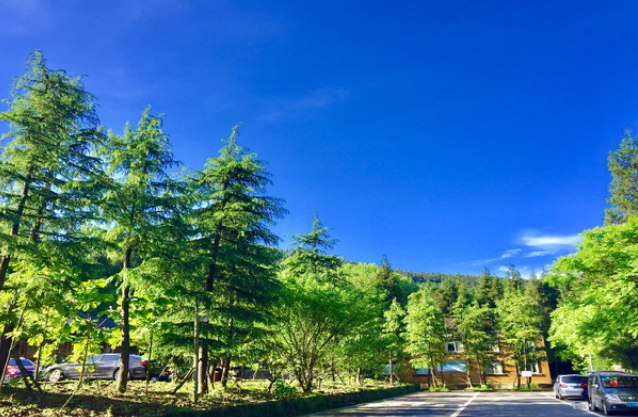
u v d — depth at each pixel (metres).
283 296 17.53
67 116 12.29
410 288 86.75
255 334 15.02
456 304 52.12
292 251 29.66
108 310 12.66
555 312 21.97
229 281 16.08
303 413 15.48
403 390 31.80
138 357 20.80
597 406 15.49
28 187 11.02
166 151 14.06
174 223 13.14
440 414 15.00
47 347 11.88
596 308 16.70
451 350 53.47
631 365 34.84
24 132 11.23
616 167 36.47
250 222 16.45
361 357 22.22
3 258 10.60
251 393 15.13
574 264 17.75
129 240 12.86
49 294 9.88
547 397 27.55
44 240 10.66
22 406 9.46
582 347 25.48
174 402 11.53
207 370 14.45
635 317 15.15
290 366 18.78
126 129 13.83
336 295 18.64
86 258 11.71
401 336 44.34
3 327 10.34
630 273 15.13
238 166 16.77
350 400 20.36
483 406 18.95
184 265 12.86
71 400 10.48
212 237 16.20
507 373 52.00
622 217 37.34
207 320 13.73
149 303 12.89
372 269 74.88
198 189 16.42
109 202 12.14
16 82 12.02
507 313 52.47
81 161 11.92
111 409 9.98
